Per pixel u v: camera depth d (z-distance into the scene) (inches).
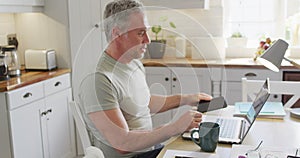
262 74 116.3
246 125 64.7
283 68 113.7
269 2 135.9
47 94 105.9
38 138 102.3
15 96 91.0
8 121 89.8
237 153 52.1
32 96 98.3
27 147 97.4
